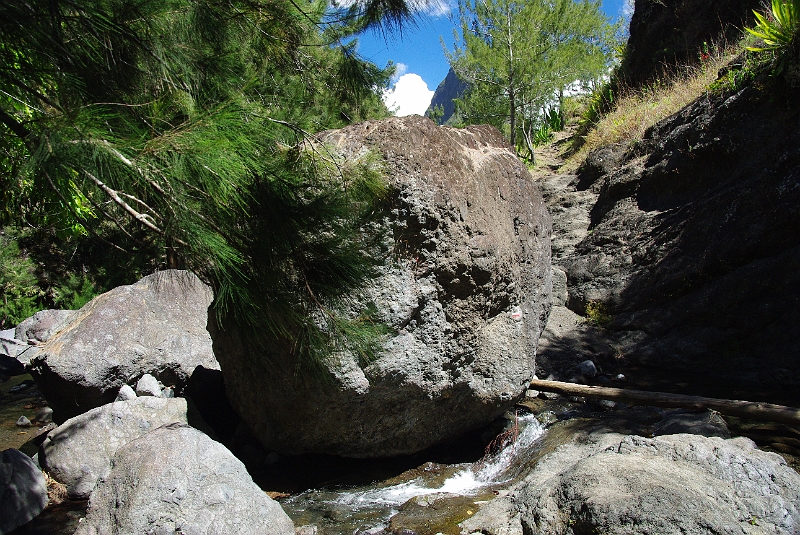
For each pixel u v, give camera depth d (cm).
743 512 269
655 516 246
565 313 734
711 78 873
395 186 357
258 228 236
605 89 1406
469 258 390
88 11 206
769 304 571
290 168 252
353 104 520
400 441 408
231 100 228
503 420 460
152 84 252
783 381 526
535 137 1819
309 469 416
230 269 230
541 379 558
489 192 421
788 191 591
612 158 941
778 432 402
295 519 352
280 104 460
